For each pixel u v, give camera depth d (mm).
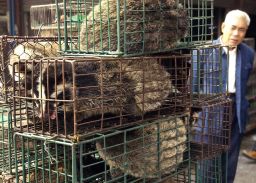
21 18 3352
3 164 1750
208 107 1910
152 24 1600
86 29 1591
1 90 1821
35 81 1404
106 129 1402
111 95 1443
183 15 1752
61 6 2092
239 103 2873
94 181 1635
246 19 2863
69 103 1333
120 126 1457
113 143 1570
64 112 1300
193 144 2061
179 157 1772
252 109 4977
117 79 1482
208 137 2064
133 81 1541
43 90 1367
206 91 2119
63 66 1291
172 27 1690
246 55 2938
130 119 1556
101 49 1523
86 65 1414
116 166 1605
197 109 1976
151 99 1602
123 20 1537
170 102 1725
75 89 1272
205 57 2096
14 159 1696
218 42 2969
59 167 1630
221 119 2125
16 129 1467
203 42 1920
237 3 4703
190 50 1864
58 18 1628
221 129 2109
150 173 1651
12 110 1598
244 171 3922
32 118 1455
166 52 1767
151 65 1601
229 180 2938
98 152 1614
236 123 2908
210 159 2139
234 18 2848
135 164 1604
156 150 1640
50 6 2596
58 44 1773
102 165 1727
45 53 1930
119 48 1452
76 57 1480
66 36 1615
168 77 1699
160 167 1675
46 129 1409
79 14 1670
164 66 1728
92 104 1374
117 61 1467
